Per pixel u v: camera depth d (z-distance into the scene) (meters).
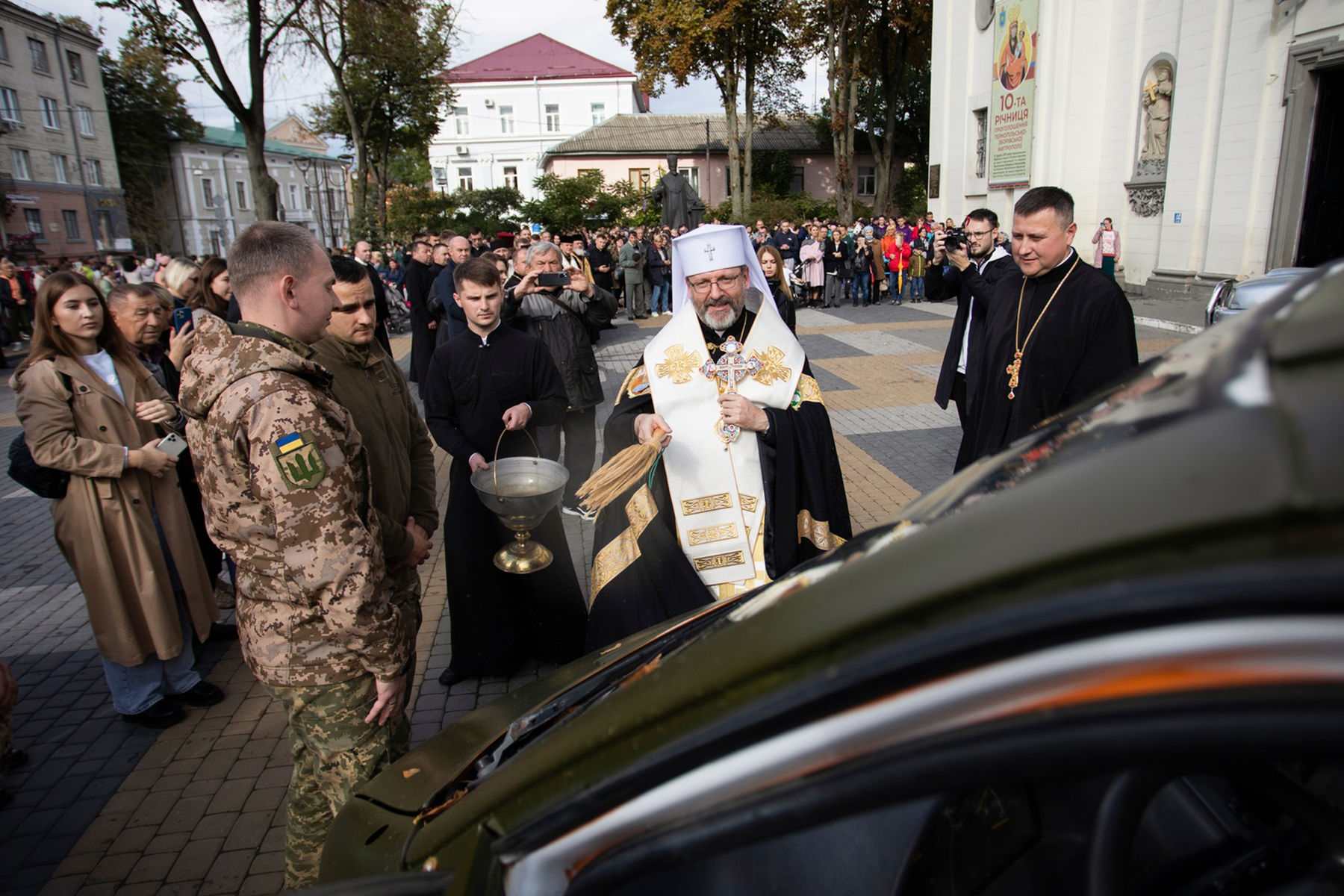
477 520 3.53
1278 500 0.48
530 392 3.58
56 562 5.43
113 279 18.28
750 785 0.71
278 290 1.97
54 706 3.71
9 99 36.69
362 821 1.44
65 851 2.83
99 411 3.20
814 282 17.05
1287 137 12.52
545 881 0.88
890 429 7.71
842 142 29.30
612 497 2.62
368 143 32.09
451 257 7.35
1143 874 1.03
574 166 42.19
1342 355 0.56
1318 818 0.96
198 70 14.46
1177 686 0.49
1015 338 3.51
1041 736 0.55
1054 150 16.78
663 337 2.99
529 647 3.76
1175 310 13.30
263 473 1.82
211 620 3.61
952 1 19.89
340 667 1.94
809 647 0.70
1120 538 0.54
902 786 0.62
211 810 3.02
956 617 0.60
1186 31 14.21
